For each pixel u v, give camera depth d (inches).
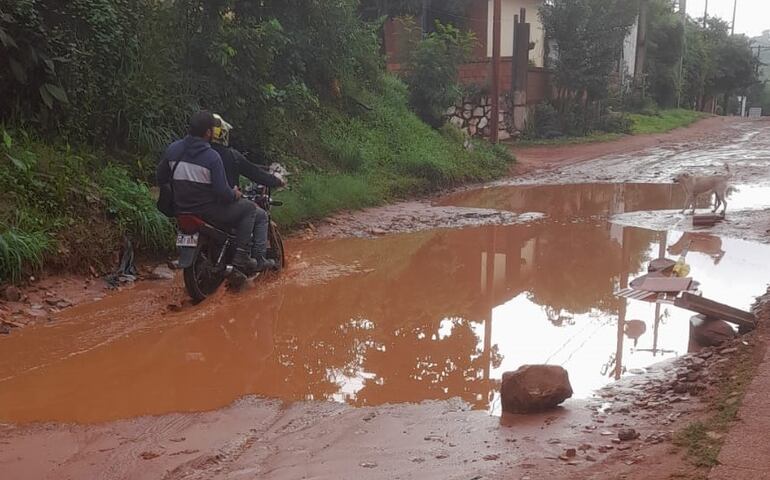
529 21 1204.5
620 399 162.2
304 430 149.0
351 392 173.3
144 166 345.1
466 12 1114.7
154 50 382.3
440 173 616.1
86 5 323.3
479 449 135.5
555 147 957.8
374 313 247.0
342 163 559.8
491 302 261.7
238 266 259.0
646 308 250.7
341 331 225.8
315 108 595.5
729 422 127.5
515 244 370.3
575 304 258.1
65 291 249.4
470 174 673.6
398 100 751.1
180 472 128.6
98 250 274.1
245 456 135.9
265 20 485.1
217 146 261.6
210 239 252.7
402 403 165.6
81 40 329.7
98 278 268.8
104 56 339.0
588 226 419.5
